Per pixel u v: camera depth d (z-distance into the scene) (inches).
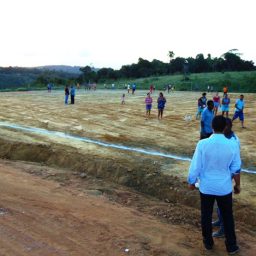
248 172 484.1
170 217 327.3
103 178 470.0
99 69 3996.1
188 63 4008.4
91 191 381.1
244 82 2770.7
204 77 3166.8
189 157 560.4
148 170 469.4
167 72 4028.1
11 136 673.6
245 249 264.8
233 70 3897.6
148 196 413.7
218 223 296.8
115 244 253.6
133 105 1252.5
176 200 401.1
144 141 668.1
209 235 253.3
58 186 388.2
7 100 1400.1
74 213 303.7
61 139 665.0
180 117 971.9
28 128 775.1
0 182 380.2
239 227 320.2
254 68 3934.5
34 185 381.4
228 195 242.7
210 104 505.7
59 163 530.0
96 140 668.7
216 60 4003.4
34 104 1248.2
